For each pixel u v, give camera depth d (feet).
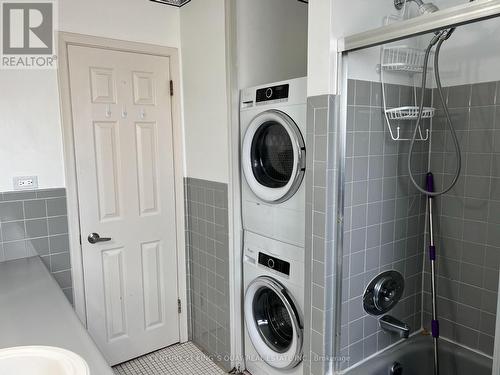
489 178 6.25
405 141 6.61
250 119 7.25
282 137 6.82
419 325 7.45
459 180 6.66
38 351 3.67
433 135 6.93
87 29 7.55
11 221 7.09
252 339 7.75
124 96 8.13
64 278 7.75
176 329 9.45
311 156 5.73
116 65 7.95
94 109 7.79
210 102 7.95
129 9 7.99
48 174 7.39
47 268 6.93
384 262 6.63
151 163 8.62
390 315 6.89
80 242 7.88
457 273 6.86
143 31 8.21
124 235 8.42
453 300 6.96
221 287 8.23
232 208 7.74
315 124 5.60
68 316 4.61
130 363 8.71
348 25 5.41
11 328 4.28
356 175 5.95
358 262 6.22
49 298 5.19
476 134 6.36
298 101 6.21
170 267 9.16
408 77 6.42
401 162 6.61
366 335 6.54
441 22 4.19
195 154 8.64
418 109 6.35
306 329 6.19
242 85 7.63
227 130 7.53
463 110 6.48
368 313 6.52
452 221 6.84
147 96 8.41
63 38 7.30
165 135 8.74
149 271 8.86
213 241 8.34
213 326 8.69
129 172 8.34
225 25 7.27
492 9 3.78
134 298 8.71
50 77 7.25
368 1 5.62
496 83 6.02
